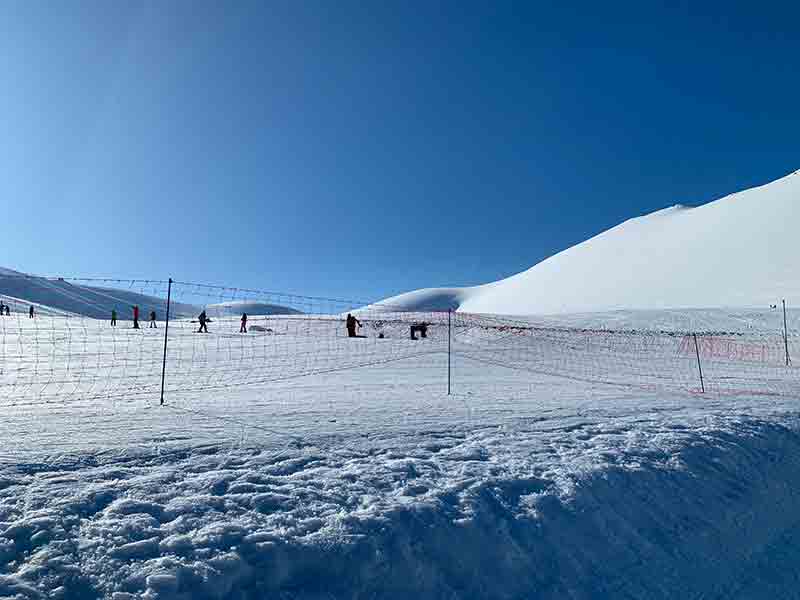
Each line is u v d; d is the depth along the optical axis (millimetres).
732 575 4281
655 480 5254
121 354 15227
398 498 3975
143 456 4367
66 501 3326
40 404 6781
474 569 3496
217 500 3588
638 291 72188
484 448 5477
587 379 12766
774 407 9031
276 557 3049
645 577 3957
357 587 3062
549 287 96188
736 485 5742
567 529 4156
